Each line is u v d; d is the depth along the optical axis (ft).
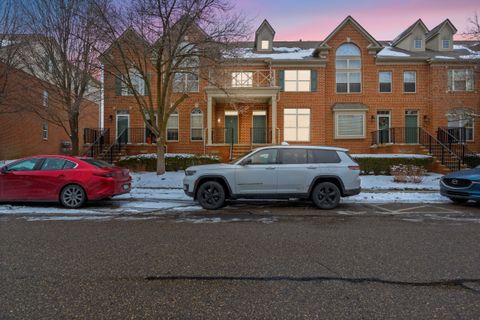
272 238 18.76
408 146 61.05
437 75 67.15
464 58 65.05
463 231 20.59
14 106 45.57
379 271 13.60
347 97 68.74
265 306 10.58
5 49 41.34
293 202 32.53
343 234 19.76
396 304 10.71
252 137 68.23
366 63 68.80
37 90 49.21
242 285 12.21
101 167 29.48
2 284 12.13
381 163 53.67
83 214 25.73
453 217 25.39
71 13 39.06
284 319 9.77
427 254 15.84
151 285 12.16
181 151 67.21
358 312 10.18
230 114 69.46
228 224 22.45
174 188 40.68
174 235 19.31
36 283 12.25
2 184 28.30
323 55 68.28
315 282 12.50
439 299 11.08
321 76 67.51
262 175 28.55
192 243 17.63
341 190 28.99
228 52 40.37
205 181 28.86
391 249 16.66
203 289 11.85
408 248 16.84
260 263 14.56
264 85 67.26
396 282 12.50
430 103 67.82
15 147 71.51
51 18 39.52
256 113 69.41
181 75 56.49
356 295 11.39
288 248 16.81
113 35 37.99
